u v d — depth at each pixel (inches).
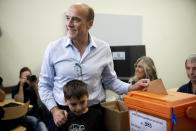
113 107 63.9
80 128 48.9
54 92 51.9
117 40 153.3
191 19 195.9
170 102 30.2
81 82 47.3
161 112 30.5
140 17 161.6
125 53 124.0
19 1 120.0
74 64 48.9
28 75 99.5
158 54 178.9
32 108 95.0
